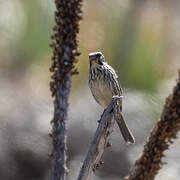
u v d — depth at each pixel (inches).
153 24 764.6
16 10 746.2
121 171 530.9
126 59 730.2
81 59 722.2
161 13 786.8
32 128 547.8
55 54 225.6
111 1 756.0
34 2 749.3
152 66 730.8
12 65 786.2
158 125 195.6
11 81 764.0
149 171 198.7
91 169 214.1
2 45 775.7
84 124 559.8
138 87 711.1
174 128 193.3
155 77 722.8
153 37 751.1
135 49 733.3
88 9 746.8
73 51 225.3
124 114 593.9
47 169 532.7
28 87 746.2
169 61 764.6
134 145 548.7
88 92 682.2
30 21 753.6
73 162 530.9
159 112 607.5
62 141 225.3
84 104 613.3
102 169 529.3
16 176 516.1
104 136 214.5
